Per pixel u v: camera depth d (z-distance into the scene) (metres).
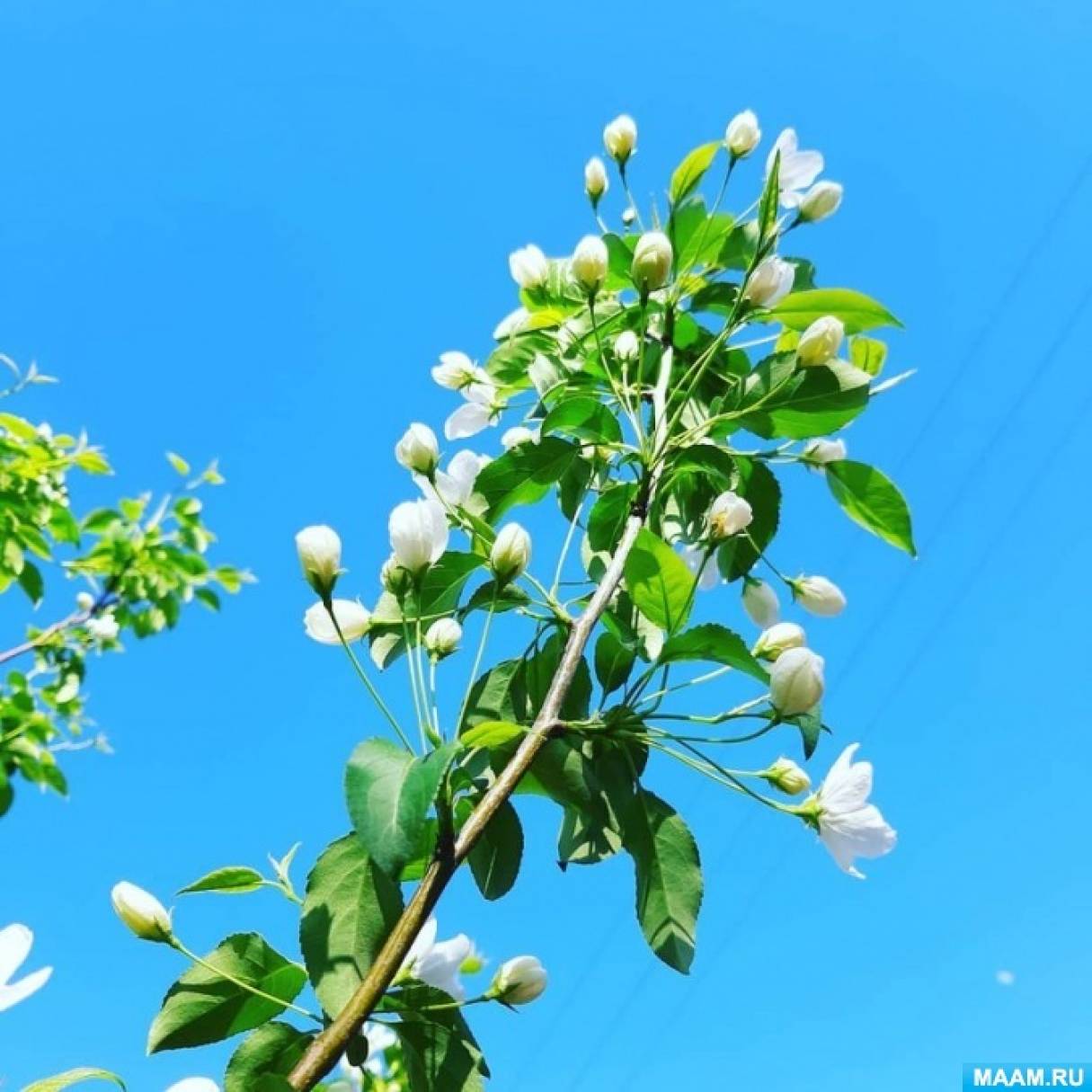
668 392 0.51
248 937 0.38
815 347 0.46
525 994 0.39
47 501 0.94
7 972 0.35
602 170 0.57
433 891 0.34
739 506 0.45
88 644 1.04
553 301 0.56
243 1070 0.35
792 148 0.55
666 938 0.41
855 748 0.45
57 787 0.91
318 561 0.39
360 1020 0.33
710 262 0.54
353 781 0.33
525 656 0.45
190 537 1.09
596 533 0.48
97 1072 0.32
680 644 0.41
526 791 0.42
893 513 0.51
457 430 0.56
